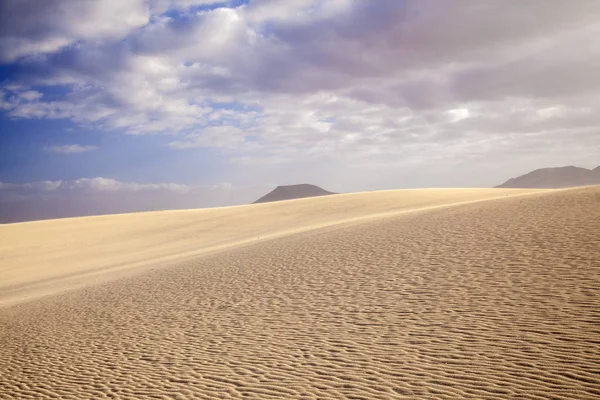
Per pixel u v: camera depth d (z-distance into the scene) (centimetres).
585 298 806
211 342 906
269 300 1185
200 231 4128
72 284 2281
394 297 1016
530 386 543
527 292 892
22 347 1096
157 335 1020
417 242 1573
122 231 4616
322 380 646
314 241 2038
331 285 1224
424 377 609
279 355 774
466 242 1433
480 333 730
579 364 577
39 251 3953
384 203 4353
